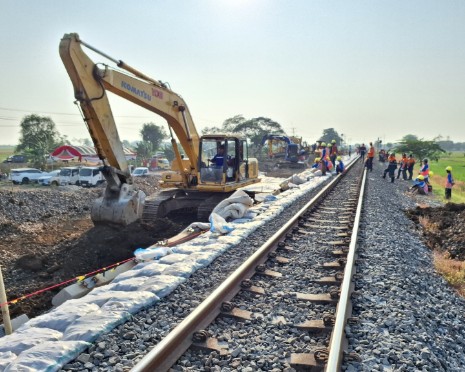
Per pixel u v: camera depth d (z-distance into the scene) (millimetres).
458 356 4242
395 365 3656
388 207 13586
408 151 56188
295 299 5227
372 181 22672
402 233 9758
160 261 6727
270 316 4754
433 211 13172
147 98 11484
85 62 9430
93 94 9680
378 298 5203
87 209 17938
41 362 3363
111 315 4320
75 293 6492
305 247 7801
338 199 15070
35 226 14148
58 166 40688
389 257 7176
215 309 4746
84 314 4449
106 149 10570
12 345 3785
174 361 3711
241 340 4172
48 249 10812
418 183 20188
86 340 3842
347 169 31578
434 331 4648
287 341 4184
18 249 11000
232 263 6637
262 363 3752
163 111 12281
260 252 6672
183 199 14008
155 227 11570
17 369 3211
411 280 6145
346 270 5750
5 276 8891
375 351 3848
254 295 5379
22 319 6148
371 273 6203
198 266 6293
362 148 51031
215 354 3879
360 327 4383
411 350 3924
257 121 76812
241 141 14805
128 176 11203
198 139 14391
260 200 14438
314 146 51312
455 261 8070
